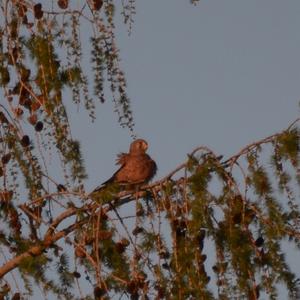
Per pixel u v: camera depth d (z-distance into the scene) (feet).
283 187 38.86
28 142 41.09
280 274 37.76
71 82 40.96
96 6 41.29
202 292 37.27
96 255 39.17
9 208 42.37
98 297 38.60
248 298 37.42
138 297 38.17
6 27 41.42
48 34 41.14
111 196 41.19
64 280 41.29
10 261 42.83
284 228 38.27
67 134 40.60
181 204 39.24
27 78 41.19
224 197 38.73
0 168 41.16
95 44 41.50
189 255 37.83
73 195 41.45
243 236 37.99
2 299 41.24
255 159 39.29
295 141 39.09
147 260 38.63
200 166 39.40
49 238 42.96
